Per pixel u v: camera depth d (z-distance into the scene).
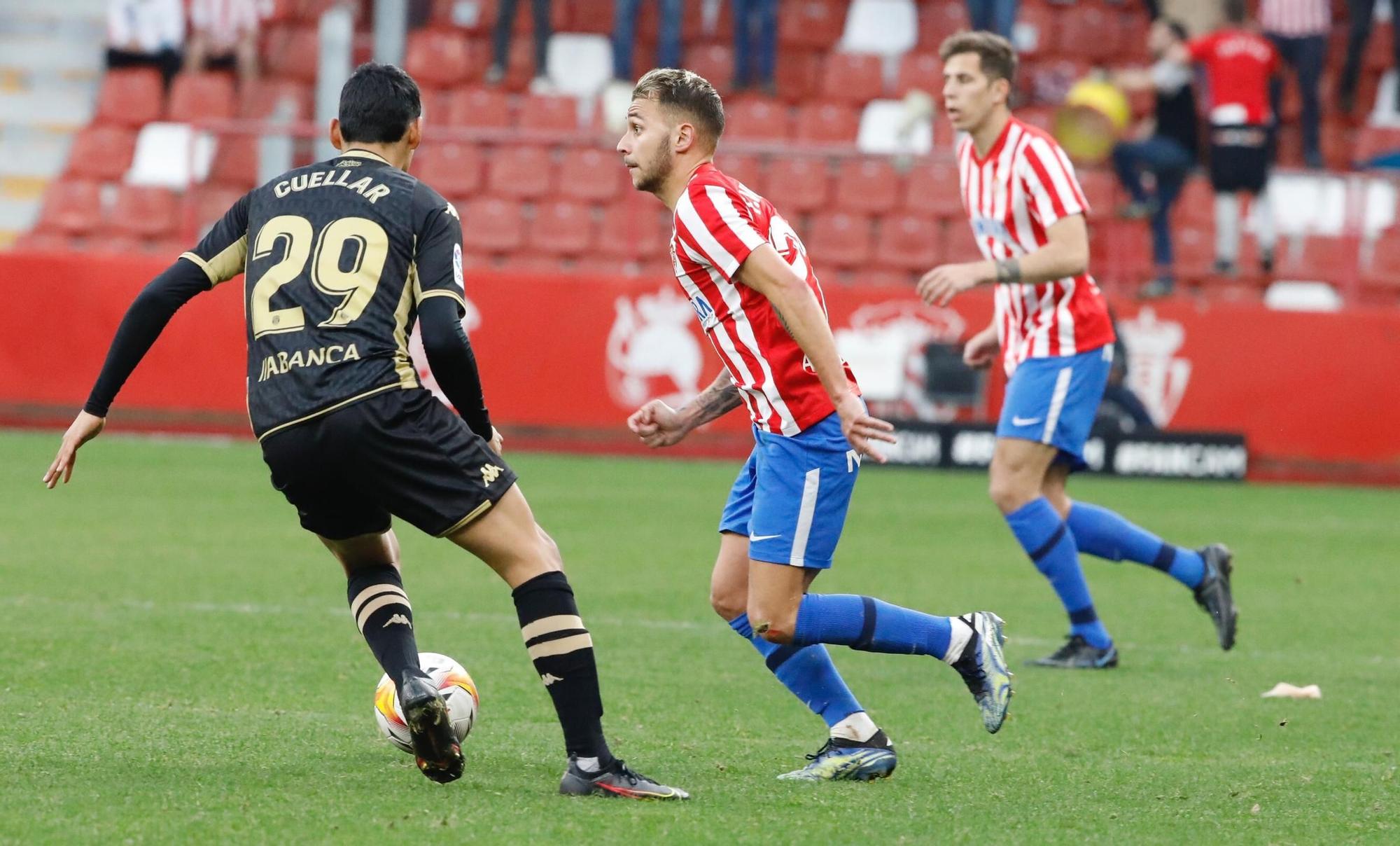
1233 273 53.47
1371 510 44.22
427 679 13.77
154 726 17.17
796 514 15.25
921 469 50.66
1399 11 63.03
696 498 42.25
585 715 14.37
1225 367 50.59
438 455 14.05
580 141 53.91
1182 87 51.62
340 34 57.00
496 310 51.53
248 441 51.59
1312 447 50.47
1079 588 23.41
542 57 61.25
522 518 14.48
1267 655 24.70
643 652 23.09
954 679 22.16
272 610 25.50
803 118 61.56
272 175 54.75
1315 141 59.19
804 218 57.84
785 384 15.08
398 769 15.36
